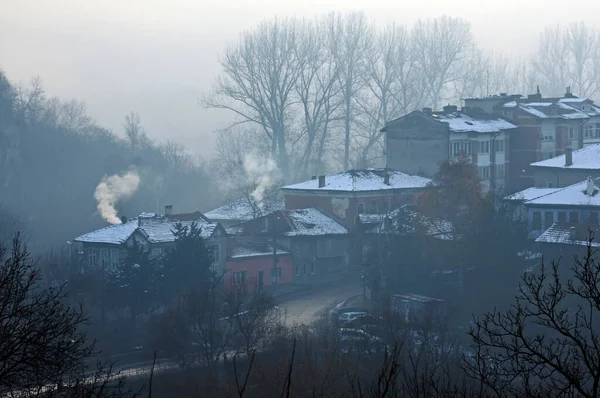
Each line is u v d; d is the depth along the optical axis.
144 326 106.19
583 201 127.94
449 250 119.25
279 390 69.25
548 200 130.75
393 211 142.38
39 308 41.41
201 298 95.00
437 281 118.12
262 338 92.69
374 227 151.62
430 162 172.38
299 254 146.00
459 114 183.38
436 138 171.50
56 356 39.62
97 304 112.19
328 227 151.50
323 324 103.00
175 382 81.44
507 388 38.22
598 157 158.25
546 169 159.25
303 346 82.44
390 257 121.81
